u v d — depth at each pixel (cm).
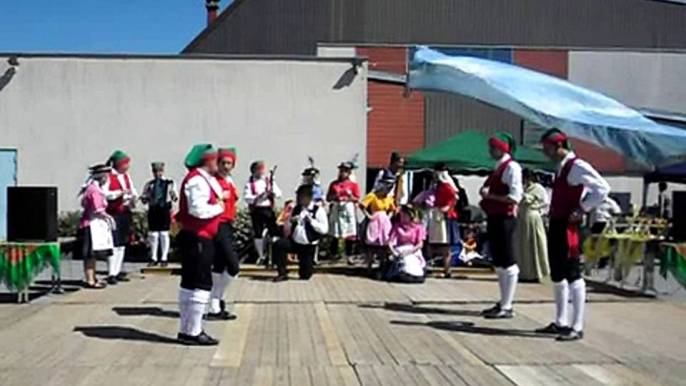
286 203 1620
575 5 3675
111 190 1302
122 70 1877
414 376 741
